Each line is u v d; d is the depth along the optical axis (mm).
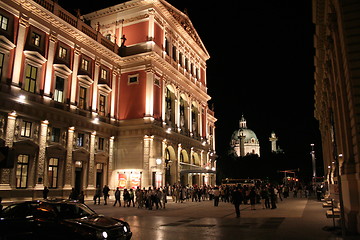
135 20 43719
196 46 58594
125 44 43844
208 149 60594
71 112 33219
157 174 39688
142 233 15344
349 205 14305
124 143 40562
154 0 42344
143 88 40938
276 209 27422
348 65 12977
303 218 20391
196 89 56250
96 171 36906
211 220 20328
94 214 12102
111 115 40375
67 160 32312
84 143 35281
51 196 30047
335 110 19141
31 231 10789
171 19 48219
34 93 29500
